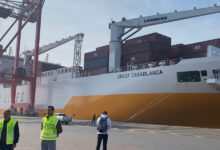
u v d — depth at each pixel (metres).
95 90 36.03
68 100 41.69
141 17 35.56
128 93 30.59
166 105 26.62
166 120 26.73
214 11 29.33
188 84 24.80
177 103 25.70
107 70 37.38
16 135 6.18
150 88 28.11
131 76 30.59
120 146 11.67
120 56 36.25
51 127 6.46
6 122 6.10
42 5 48.25
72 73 42.69
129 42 36.09
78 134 17.22
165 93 26.72
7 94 61.34
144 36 34.31
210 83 22.09
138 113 29.25
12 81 51.56
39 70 55.06
